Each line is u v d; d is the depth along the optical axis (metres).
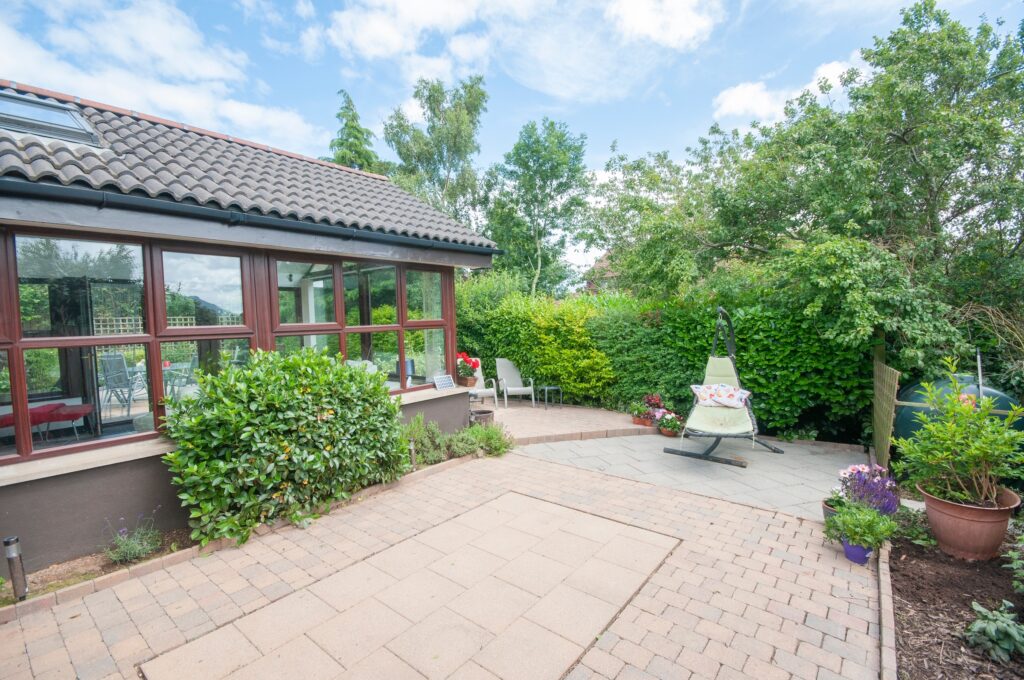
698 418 6.02
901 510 4.10
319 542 3.66
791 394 6.66
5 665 2.37
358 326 5.51
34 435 3.37
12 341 3.25
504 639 2.52
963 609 2.79
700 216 9.06
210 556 3.45
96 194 3.31
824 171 6.87
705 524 3.98
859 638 2.54
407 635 2.56
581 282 24.55
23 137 3.68
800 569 3.26
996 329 5.82
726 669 2.30
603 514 4.17
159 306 3.91
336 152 23.03
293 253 4.88
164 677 2.27
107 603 2.88
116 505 3.59
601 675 2.26
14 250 3.27
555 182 23.30
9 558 2.79
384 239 5.29
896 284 5.74
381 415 4.74
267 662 2.37
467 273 15.29
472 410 7.42
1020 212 5.95
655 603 2.85
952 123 5.98
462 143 20.84
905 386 5.92
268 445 3.75
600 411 8.96
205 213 3.90
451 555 3.44
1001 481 4.62
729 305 7.36
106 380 3.69
